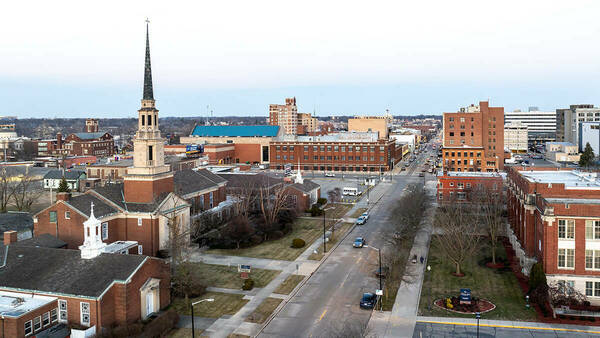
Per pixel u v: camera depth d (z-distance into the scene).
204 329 51.50
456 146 184.38
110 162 165.62
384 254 76.00
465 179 113.56
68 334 48.22
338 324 52.50
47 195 141.12
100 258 54.41
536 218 66.12
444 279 67.12
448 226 75.06
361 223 101.12
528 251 68.38
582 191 65.50
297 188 113.31
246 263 75.00
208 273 70.06
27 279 53.03
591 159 195.50
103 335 47.59
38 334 46.75
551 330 50.28
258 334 50.31
